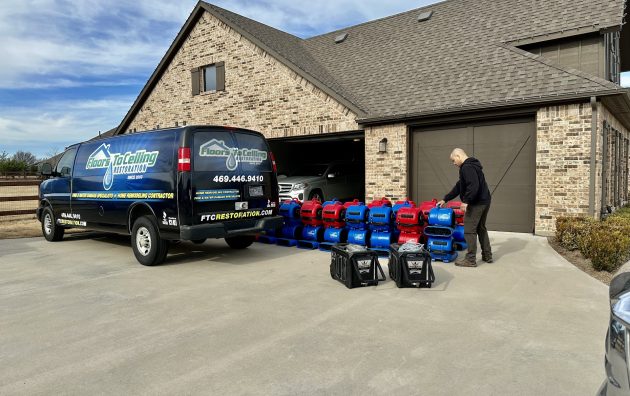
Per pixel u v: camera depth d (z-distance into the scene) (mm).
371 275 5375
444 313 4340
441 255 6570
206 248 8141
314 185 12734
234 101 14156
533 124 9047
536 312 4328
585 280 5492
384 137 10805
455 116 9656
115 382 3014
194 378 3053
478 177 6062
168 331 3947
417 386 2904
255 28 15273
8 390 2920
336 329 3938
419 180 10625
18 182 13703
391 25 15055
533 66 9648
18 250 8172
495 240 8352
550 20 10781
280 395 2811
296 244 8242
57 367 3260
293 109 12570
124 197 7027
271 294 5066
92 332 3951
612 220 7703
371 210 7293
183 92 15789
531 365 3189
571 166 8430
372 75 12523
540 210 8797
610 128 10641
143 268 6527
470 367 3170
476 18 12781
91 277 5996
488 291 5070
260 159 7227
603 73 9891
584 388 2855
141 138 6816
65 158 8641
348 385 2924
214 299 4891
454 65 11133
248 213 6910
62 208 8664
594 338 3676
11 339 3814
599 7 10258
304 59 14102
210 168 6406
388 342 3633
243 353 3451
